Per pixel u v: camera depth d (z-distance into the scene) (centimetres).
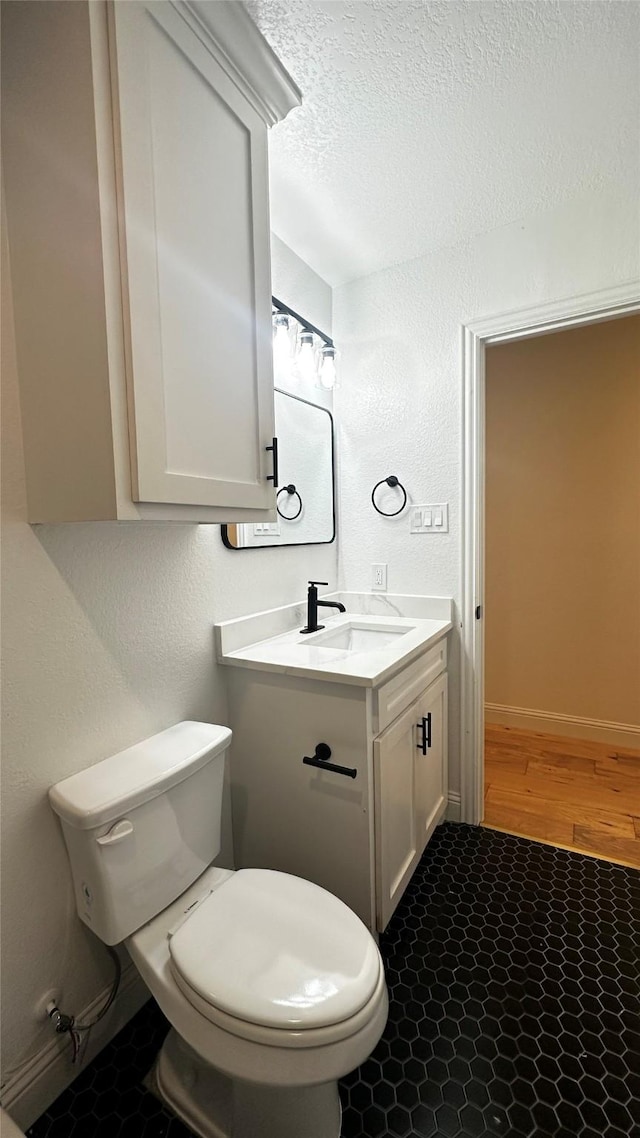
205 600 148
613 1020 120
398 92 127
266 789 148
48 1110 104
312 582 187
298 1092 95
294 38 113
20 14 85
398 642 163
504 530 292
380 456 213
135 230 85
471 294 189
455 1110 102
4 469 95
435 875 173
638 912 155
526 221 177
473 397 191
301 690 138
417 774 163
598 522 268
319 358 199
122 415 85
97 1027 115
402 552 211
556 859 181
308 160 149
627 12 107
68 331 87
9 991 99
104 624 117
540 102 130
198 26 96
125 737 122
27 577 100
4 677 97
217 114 103
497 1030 118
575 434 270
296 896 107
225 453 109
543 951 141
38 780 103
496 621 299
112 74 80
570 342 268
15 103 88
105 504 86
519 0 104
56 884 106
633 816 206
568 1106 103
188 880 117
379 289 209
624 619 265
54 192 85
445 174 156
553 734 286
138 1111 104
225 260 107
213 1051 82
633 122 136
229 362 109
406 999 127
